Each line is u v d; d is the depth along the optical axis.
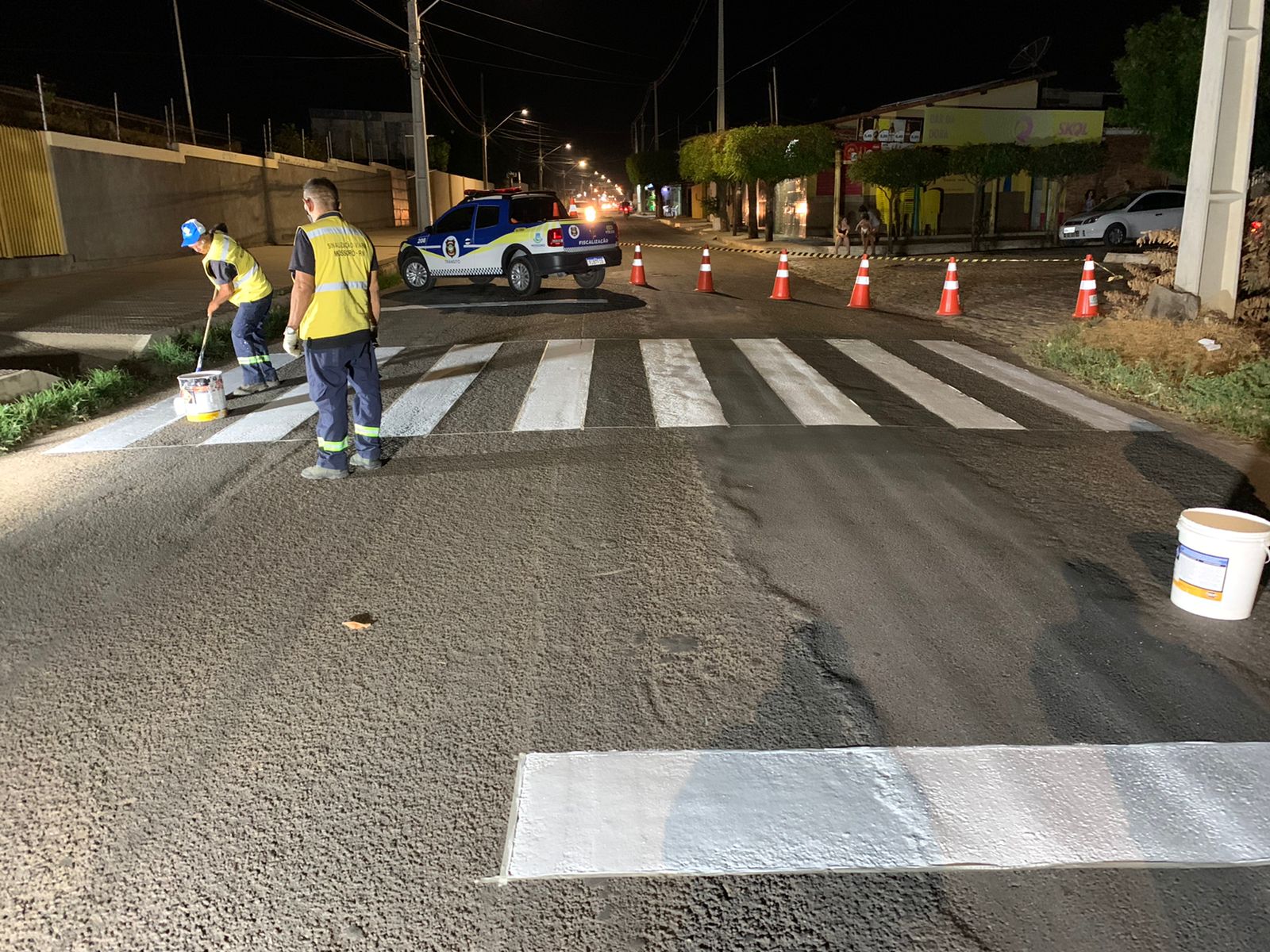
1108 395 8.57
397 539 5.02
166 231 23.44
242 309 8.38
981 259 23.03
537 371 9.20
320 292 5.68
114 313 12.21
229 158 27.89
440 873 2.63
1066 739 3.23
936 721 3.34
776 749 3.18
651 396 8.18
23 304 13.18
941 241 30.45
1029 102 30.22
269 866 2.67
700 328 12.23
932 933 2.42
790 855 2.69
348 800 2.95
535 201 16.03
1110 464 6.35
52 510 5.50
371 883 2.60
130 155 21.53
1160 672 3.66
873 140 29.88
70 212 18.97
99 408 8.23
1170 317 10.03
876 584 4.44
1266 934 2.42
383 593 4.38
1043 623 4.05
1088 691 3.52
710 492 5.71
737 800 2.93
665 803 2.91
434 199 57.97
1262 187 12.23
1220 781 3.01
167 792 3.00
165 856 2.71
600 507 5.47
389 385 8.73
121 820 2.87
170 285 15.97
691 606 4.23
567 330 11.93
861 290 14.65
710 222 52.62
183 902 2.54
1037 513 5.38
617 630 4.02
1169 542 4.98
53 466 6.41
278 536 5.06
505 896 2.55
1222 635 3.95
